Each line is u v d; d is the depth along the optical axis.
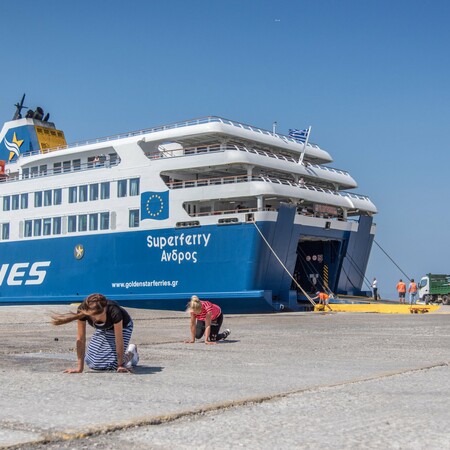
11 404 6.64
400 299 46.62
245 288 36.97
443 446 5.02
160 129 41.72
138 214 41.44
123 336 9.57
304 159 45.41
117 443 5.09
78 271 44.22
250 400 6.76
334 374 9.22
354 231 43.75
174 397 7.07
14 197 48.81
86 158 45.81
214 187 38.56
